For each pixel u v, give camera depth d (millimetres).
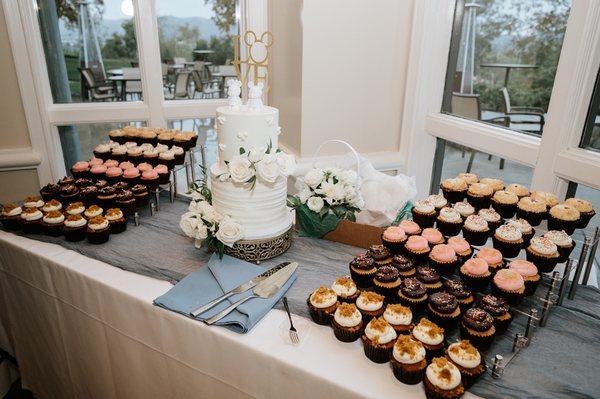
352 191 1232
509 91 1645
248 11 2174
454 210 1152
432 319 878
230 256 1168
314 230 1312
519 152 1551
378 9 1816
